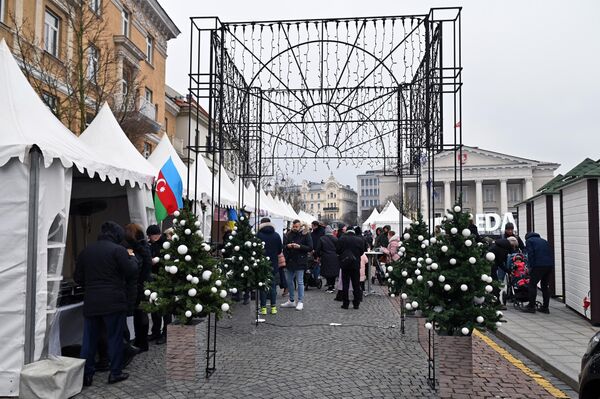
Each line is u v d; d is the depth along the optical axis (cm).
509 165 5888
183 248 497
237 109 933
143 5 2572
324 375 519
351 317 891
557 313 912
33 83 1276
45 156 468
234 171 1488
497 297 475
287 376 515
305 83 841
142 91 2558
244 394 457
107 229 509
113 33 2177
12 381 447
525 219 1428
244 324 745
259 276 748
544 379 517
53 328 504
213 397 448
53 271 496
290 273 1012
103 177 588
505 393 468
